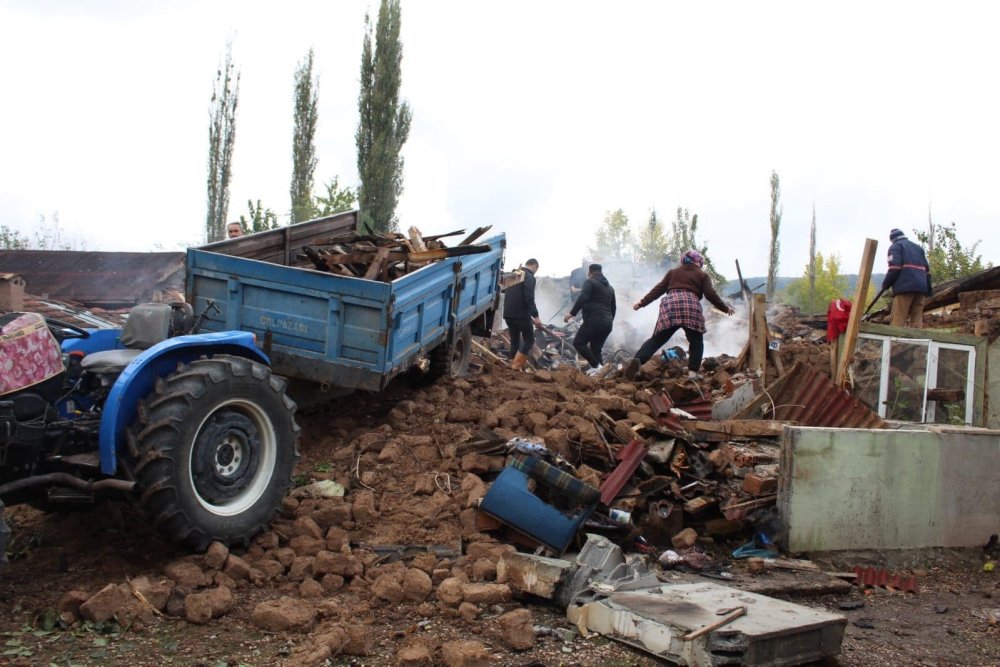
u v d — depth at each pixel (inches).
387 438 266.5
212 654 155.6
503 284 461.4
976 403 339.6
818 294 1844.2
